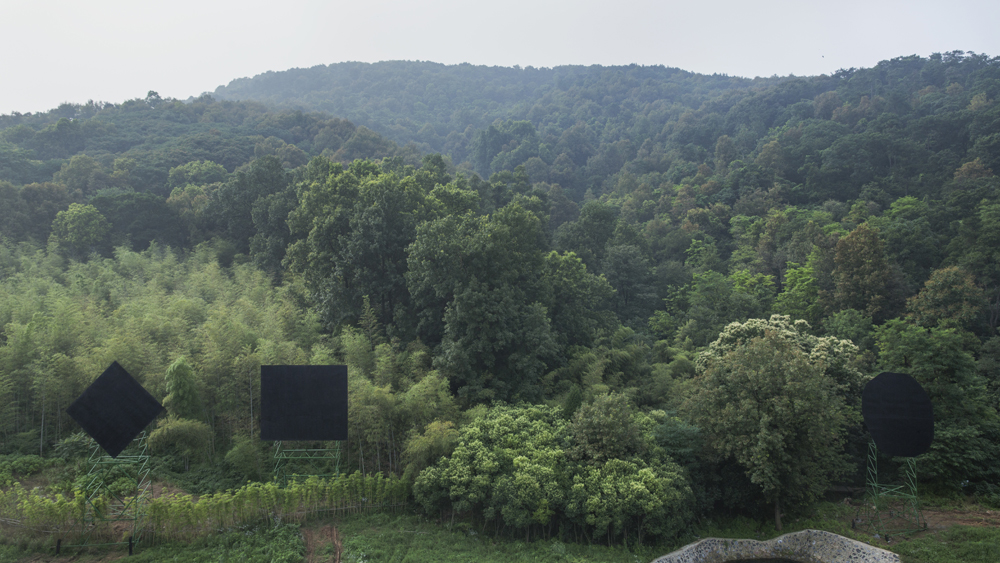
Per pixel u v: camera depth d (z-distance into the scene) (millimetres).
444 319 35344
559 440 27891
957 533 25766
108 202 58750
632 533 25875
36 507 21875
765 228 72875
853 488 31469
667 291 64500
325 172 56438
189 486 25984
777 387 26578
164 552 21844
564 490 25344
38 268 47406
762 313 53938
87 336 31703
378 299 39062
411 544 23703
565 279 44969
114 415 22641
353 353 32281
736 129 147125
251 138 116812
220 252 56844
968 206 63906
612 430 26562
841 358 32969
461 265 36031
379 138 128125
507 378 35500
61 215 55625
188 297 40312
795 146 100500
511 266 38125
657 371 41062
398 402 28828
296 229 46312
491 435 27297
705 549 26000
